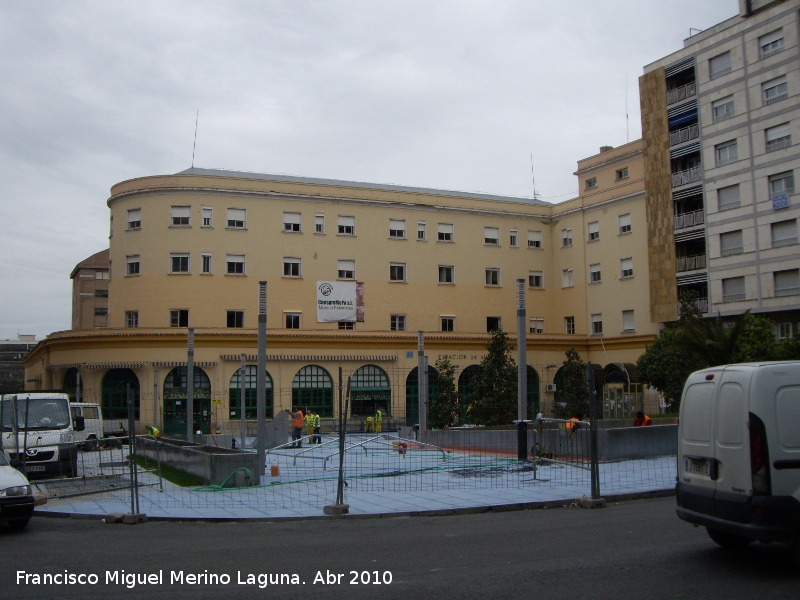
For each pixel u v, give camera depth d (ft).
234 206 151.64
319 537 37.76
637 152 163.02
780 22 132.46
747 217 136.36
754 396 28.37
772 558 30.68
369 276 161.07
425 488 54.95
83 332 140.15
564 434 72.13
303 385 148.15
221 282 148.56
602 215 168.66
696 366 91.15
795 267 128.36
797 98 129.18
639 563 29.99
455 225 171.53
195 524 43.32
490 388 111.34
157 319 144.97
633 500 51.01
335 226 159.74
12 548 36.11
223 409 139.85
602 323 166.91
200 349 140.26
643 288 157.07
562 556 31.45
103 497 53.42
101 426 111.04
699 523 30.58
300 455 74.43
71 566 31.19
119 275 149.48
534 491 52.75
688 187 147.33
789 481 27.71
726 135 140.77
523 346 73.97
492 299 172.86
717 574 28.12
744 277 136.67
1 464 44.27
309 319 154.61
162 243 147.02
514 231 177.88
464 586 26.71
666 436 74.28
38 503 50.72
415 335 156.76
